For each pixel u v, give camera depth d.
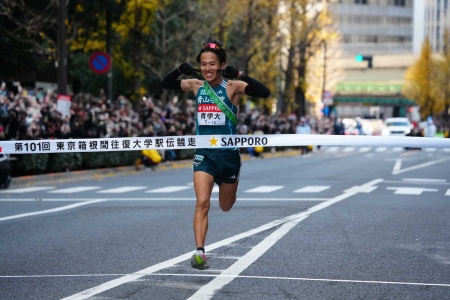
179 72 24.53
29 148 27.08
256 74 153.50
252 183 65.06
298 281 23.23
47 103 79.56
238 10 124.44
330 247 29.86
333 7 177.25
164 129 91.62
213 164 23.77
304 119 130.00
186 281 23.17
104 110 86.56
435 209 44.44
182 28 126.12
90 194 55.25
